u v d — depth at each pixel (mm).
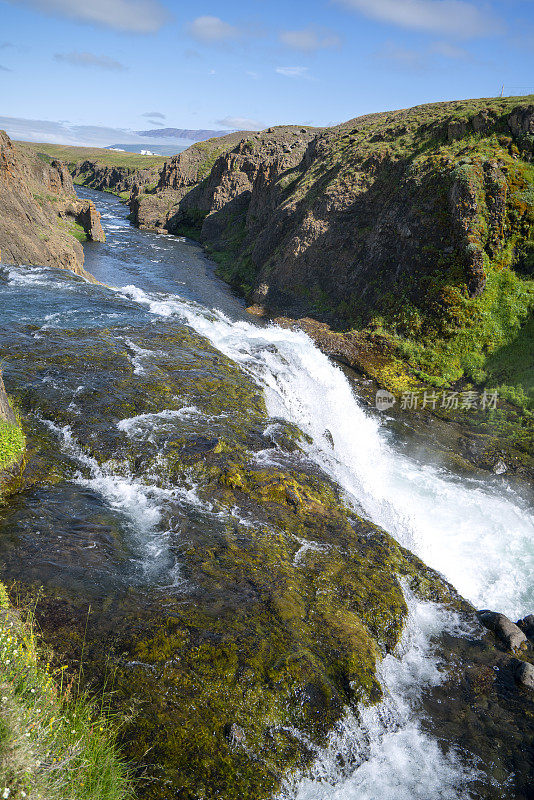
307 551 9281
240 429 12922
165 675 6465
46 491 9797
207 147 85375
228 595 7918
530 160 24422
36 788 4211
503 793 6312
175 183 82375
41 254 31078
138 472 10680
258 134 67688
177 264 46781
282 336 23719
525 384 19500
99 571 8070
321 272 31141
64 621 6992
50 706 5246
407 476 15312
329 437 15203
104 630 6961
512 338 21219
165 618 7301
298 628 7516
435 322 22609
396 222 26562
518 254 22609
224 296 35719
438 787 6332
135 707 6008
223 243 55125
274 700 6465
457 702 7488
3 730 4402
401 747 6742
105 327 18422
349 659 7199
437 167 25766
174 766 5539
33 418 11867
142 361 15742
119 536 8953
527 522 13453
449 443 17438
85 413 12250
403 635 8242
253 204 52844
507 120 26047
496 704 7500
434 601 9211
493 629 8906
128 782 5203
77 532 8875
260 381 16422
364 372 21828
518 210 22625
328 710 6562
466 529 12922
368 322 25281
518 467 15914
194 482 10641
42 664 6062
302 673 6820
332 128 46188
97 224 55938
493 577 11258
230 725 6051
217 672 6613
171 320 20625
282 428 13469
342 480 12234
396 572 9328
